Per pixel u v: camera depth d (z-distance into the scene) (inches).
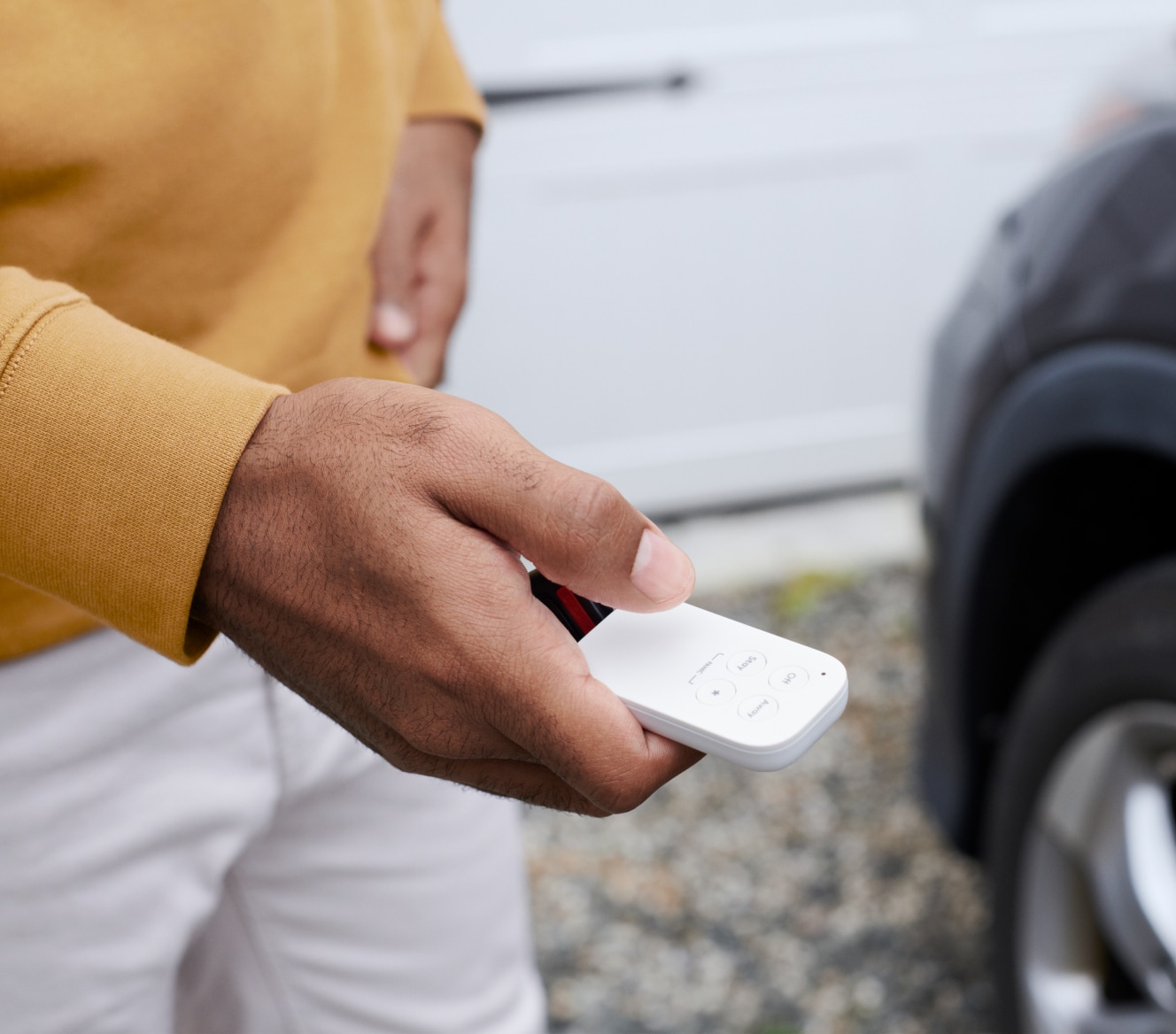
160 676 31.7
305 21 31.0
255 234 31.1
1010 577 59.6
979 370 59.6
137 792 32.2
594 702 22.6
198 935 40.3
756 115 111.3
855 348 121.3
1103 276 52.6
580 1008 71.2
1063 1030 56.5
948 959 73.0
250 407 22.8
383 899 39.2
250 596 23.3
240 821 34.4
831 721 24.9
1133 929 53.2
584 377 117.8
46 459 22.7
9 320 23.0
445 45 40.9
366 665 23.2
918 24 111.0
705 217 114.0
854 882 79.4
